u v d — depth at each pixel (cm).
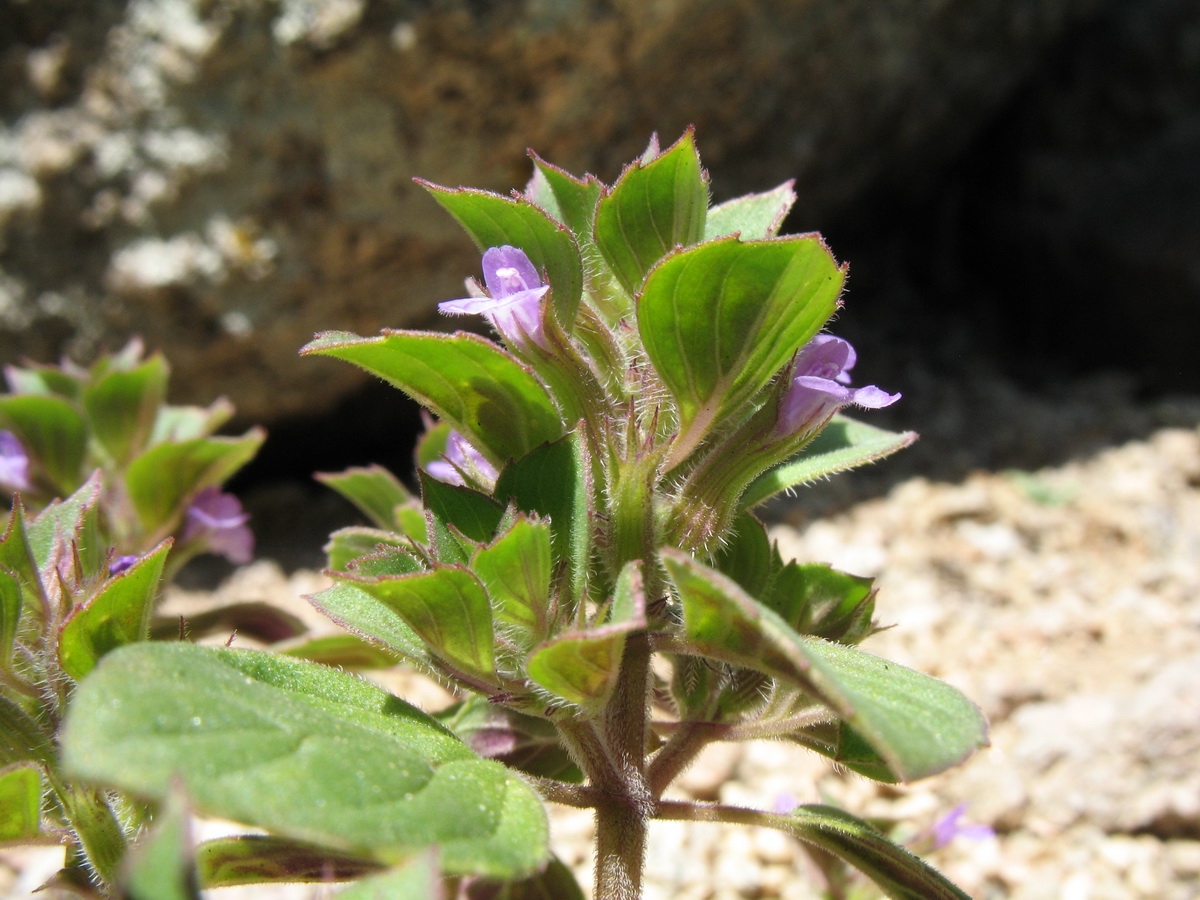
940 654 10
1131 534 12
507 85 11
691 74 12
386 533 6
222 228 11
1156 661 10
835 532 13
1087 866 8
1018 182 18
